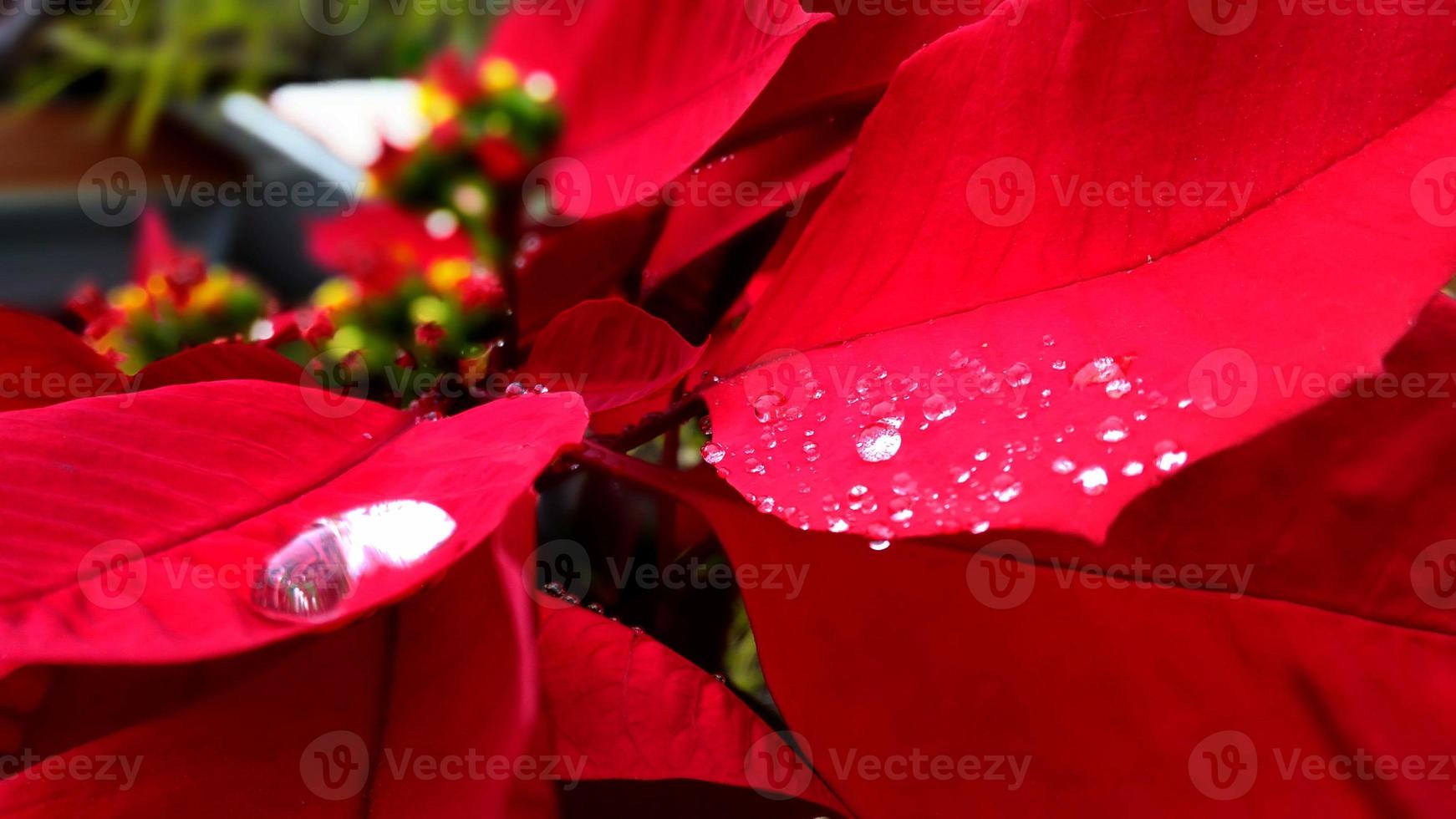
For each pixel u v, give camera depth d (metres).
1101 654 0.27
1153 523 0.27
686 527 0.33
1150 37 0.26
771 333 0.28
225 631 0.23
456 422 0.26
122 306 0.36
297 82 1.17
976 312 0.27
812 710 0.27
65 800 0.26
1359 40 0.25
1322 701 0.27
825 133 0.33
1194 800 0.26
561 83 0.32
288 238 0.98
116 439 0.25
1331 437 0.27
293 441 0.25
